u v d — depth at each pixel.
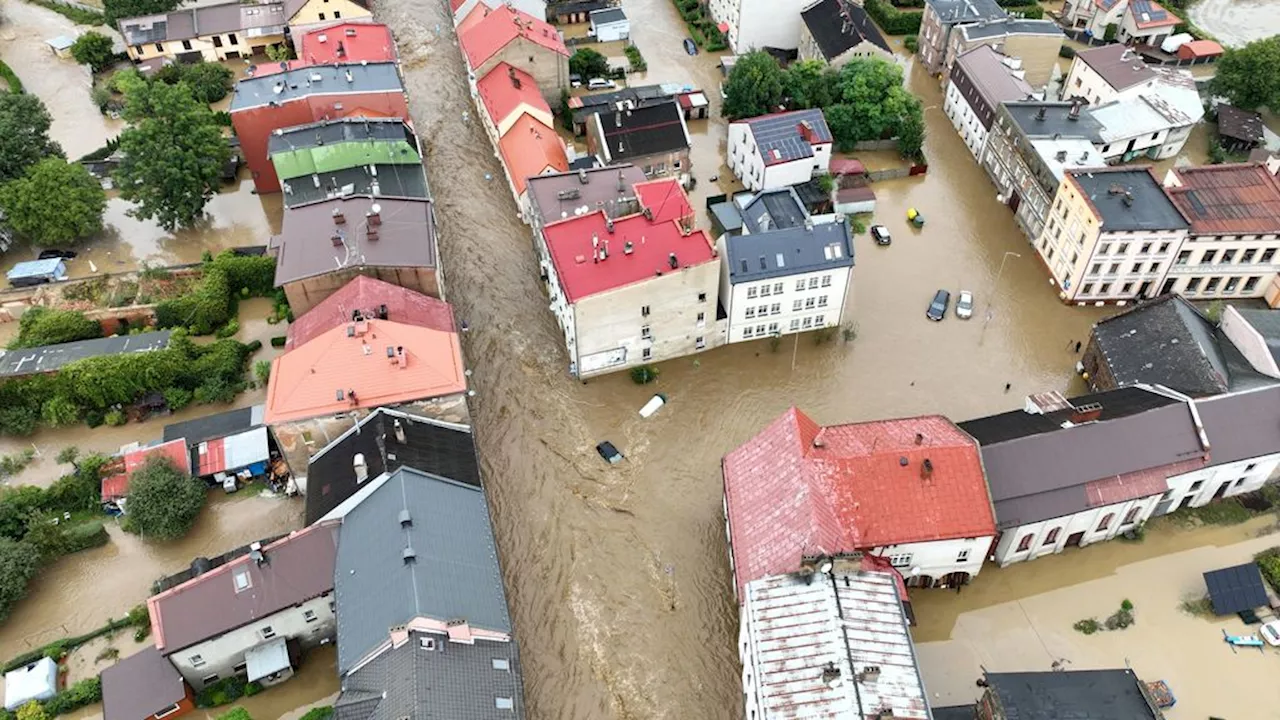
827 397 90.69
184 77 133.75
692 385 92.06
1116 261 95.94
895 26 154.38
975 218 114.75
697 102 129.75
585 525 79.50
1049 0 162.25
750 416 88.75
